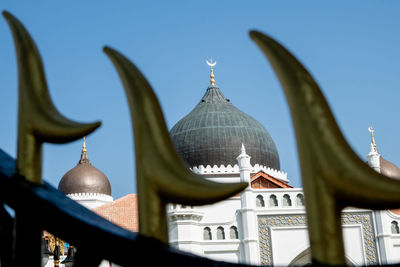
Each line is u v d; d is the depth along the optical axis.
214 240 37.25
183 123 61.19
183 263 1.62
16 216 1.93
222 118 60.47
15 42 2.08
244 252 36.94
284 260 36.66
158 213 1.75
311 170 1.57
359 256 36.78
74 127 1.86
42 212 1.85
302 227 37.25
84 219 1.79
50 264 39.34
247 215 37.25
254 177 49.22
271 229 37.25
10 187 1.91
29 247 1.92
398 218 37.72
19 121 1.99
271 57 1.71
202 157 58.12
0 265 2.00
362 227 37.34
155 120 1.83
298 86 1.63
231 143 58.62
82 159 67.62
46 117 1.92
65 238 1.86
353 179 1.52
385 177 1.52
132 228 46.12
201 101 64.38
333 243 1.56
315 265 1.58
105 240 1.74
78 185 64.19
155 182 1.74
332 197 1.56
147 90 1.88
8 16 2.13
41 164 2.01
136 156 1.82
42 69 2.05
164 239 1.75
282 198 38.16
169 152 1.79
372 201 1.51
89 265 1.86
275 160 61.44
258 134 60.69
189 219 36.81
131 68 1.94
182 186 1.70
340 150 1.56
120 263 1.74
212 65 67.69
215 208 40.41
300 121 1.61
